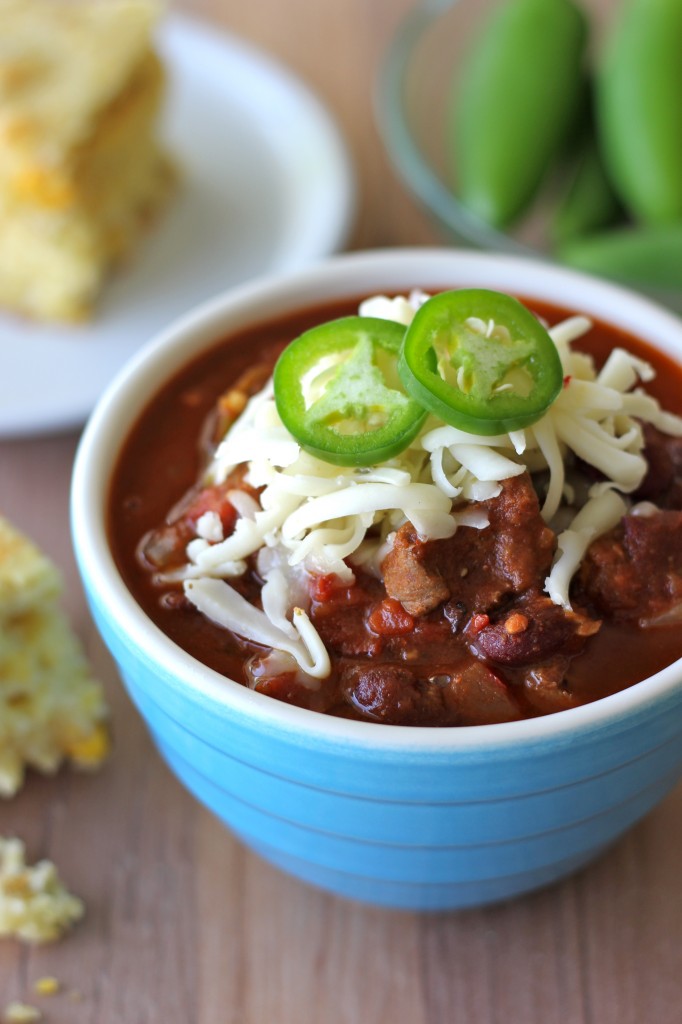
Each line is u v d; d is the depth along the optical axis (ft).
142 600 1.19
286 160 1.92
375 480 1.17
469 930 1.30
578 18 1.83
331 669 1.16
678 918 1.30
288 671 1.15
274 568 1.19
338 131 1.90
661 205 1.74
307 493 1.17
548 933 1.30
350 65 2.08
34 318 1.75
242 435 1.19
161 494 1.25
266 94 1.98
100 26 1.97
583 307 1.34
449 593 1.16
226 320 1.32
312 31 2.14
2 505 1.58
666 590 1.17
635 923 1.30
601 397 1.19
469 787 1.10
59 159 1.75
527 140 1.76
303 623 1.16
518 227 1.82
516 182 1.75
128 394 1.27
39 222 1.74
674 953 1.29
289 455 1.16
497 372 1.14
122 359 1.71
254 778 1.15
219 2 2.19
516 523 1.16
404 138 1.72
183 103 2.00
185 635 1.18
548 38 1.80
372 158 1.94
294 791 1.14
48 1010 1.27
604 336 1.32
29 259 1.75
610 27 2.06
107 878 1.33
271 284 1.33
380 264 1.34
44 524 1.56
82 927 1.31
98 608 1.17
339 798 1.13
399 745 1.08
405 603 1.16
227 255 1.82
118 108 1.85
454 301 1.15
